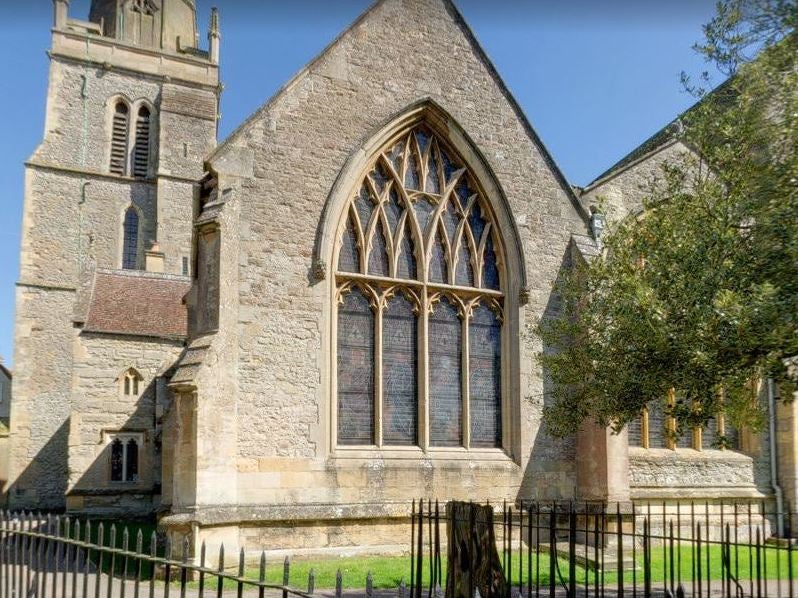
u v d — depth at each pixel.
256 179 17.84
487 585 9.54
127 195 52.28
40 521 10.56
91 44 53.66
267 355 17.28
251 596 12.81
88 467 32.66
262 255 17.61
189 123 53.94
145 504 33.03
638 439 22.34
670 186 14.54
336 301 18.56
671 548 10.91
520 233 20.89
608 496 19.64
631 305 13.42
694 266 12.52
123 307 35.34
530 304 20.75
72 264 49.50
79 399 32.94
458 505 10.27
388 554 17.42
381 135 19.56
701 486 22.28
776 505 23.22
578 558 16.66
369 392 18.72
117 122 53.94
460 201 20.70
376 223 19.55
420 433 19.03
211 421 16.03
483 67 21.31
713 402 12.77
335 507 17.25
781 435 23.69
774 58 12.22
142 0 58.28
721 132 13.38
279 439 17.09
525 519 19.39
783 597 13.19
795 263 10.91
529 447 20.05
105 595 12.44
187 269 51.78
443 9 21.02
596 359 14.75
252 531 16.34
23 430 44.84
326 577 14.43
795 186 11.43
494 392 20.41
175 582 14.29
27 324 47.09
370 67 19.67
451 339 20.05
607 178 22.88
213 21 57.84
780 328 10.27
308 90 18.77
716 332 11.59
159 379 33.19
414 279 19.70
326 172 18.73
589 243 21.62
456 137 20.55
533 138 21.73
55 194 50.22
